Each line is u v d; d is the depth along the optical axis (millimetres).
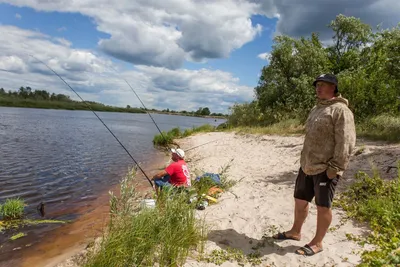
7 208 6332
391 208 4535
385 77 13555
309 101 20438
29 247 4883
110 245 3652
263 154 12188
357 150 8930
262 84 26094
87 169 11578
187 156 14703
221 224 4883
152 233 3883
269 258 3781
